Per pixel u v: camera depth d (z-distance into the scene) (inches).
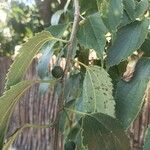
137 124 34.6
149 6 10.1
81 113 8.2
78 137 9.8
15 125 45.2
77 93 11.9
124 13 9.8
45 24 36.1
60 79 8.1
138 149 34.4
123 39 9.5
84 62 12.2
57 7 36.5
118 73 11.3
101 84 9.0
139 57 10.1
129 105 8.8
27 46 8.1
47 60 10.5
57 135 7.9
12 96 7.5
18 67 8.1
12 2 42.2
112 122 8.2
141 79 8.8
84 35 9.4
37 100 44.3
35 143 44.7
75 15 9.2
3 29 45.2
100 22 9.5
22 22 42.8
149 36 9.8
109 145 8.1
